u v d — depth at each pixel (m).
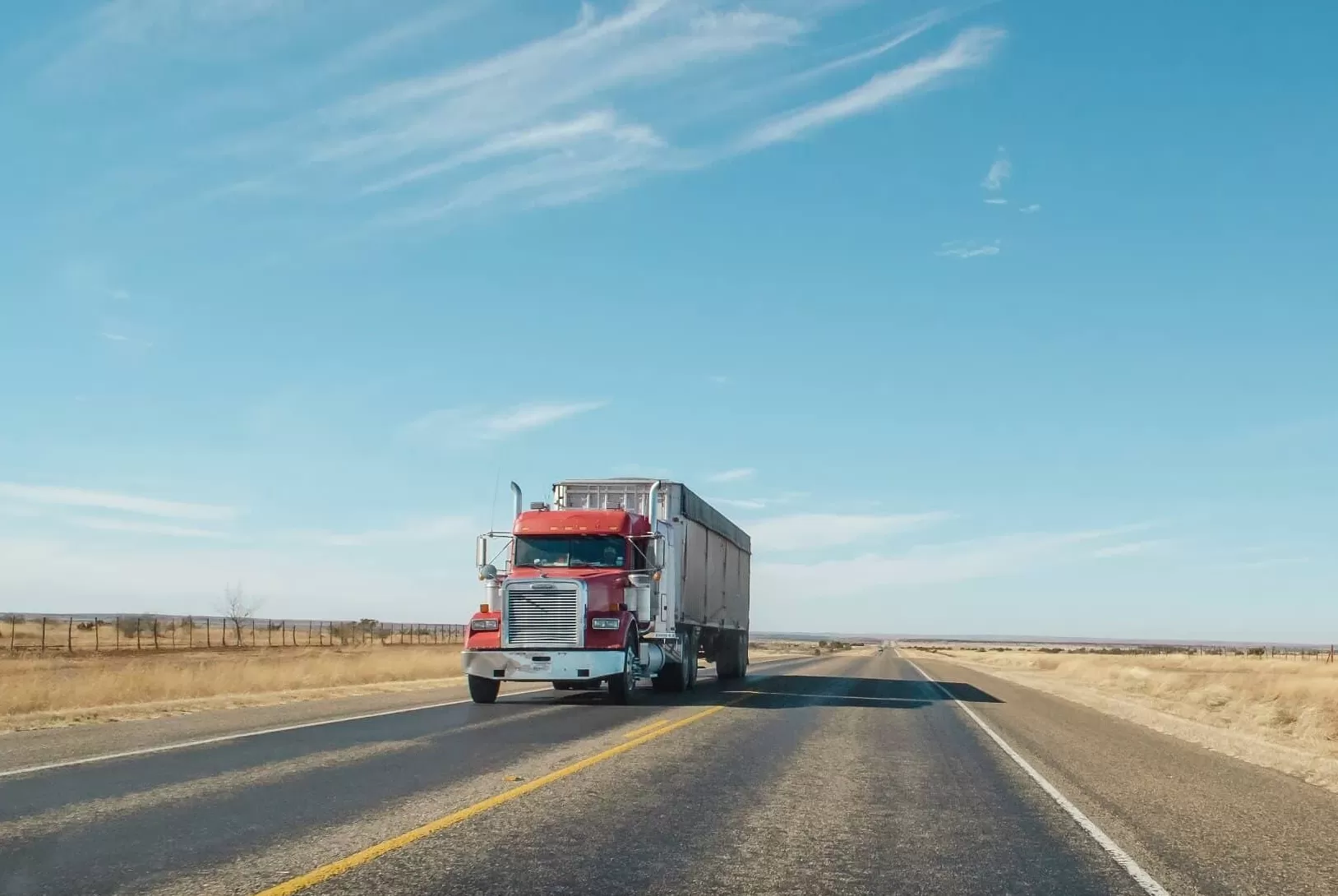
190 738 13.62
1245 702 30.44
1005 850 8.13
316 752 12.45
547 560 22.17
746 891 6.63
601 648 20.92
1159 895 6.89
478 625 21.23
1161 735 19.25
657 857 7.44
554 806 9.28
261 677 25.98
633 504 25.36
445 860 7.16
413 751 12.74
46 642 57.88
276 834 7.89
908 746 15.02
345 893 6.29
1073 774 12.82
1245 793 11.79
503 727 15.73
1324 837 9.21
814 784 11.07
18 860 7.00
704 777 11.27
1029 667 66.00
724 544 32.19
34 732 14.24
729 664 34.16
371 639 82.31
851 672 43.47
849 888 6.81
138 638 54.03
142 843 7.50
